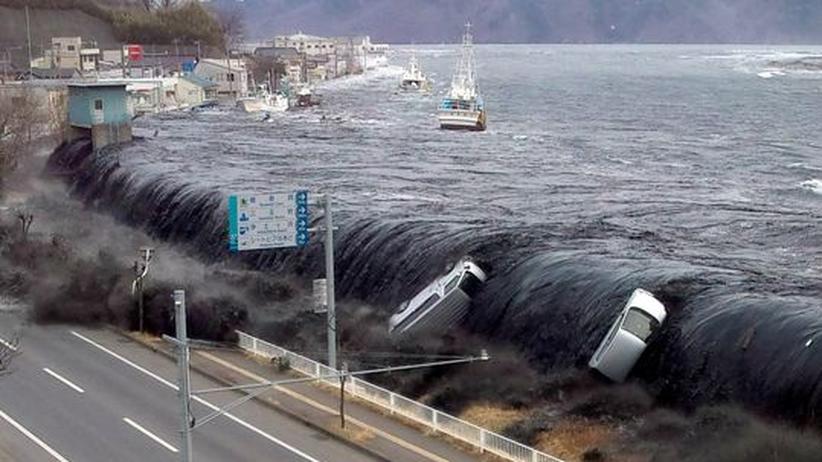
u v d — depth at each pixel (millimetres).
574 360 46219
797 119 168375
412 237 59594
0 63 176750
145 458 38250
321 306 46719
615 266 50844
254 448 38906
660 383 42719
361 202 75500
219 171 89125
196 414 42281
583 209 75500
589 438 38844
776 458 34812
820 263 56406
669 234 65062
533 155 115375
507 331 49469
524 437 39406
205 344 50969
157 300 54500
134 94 150250
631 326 43594
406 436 39438
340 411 41062
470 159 109750
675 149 124875
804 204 81938
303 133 133375
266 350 49344
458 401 43406
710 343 42031
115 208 83625
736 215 73188
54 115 109000
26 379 46719
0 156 91312
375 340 50406
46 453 38750
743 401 39719
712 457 35625
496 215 71188
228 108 168875
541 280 50562
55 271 61250
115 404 43656
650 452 36844
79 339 52719
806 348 38938
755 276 50906
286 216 43219
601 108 191750
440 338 49719
